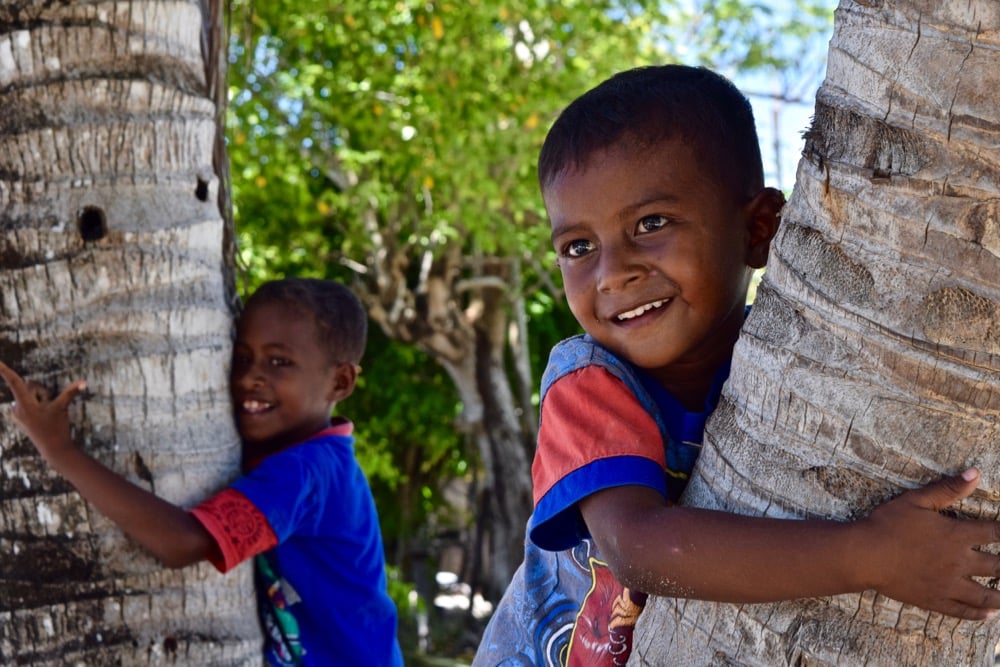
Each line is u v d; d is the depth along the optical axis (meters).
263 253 13.08
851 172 1.41
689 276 1.73
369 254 14.21
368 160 11.84
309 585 3.22
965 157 1.34
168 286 2.70
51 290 2.56
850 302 1.42
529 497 14.66
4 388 2.57
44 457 2.56
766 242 1.85
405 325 13.86
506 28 12.20
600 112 1.75
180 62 2.75
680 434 1.82
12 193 2.55
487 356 14.59
